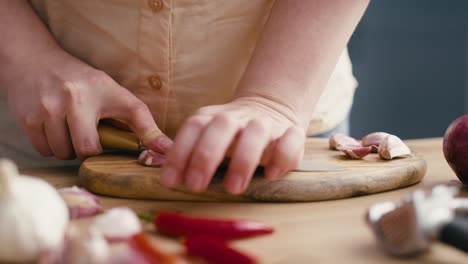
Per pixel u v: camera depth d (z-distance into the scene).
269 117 0.53
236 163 0.47
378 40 1.36
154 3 0.63
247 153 0.47
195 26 0.64
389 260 0.42
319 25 0.57
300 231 0.46
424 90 1.42
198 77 0.66
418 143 0.75
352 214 0.49
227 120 0.48
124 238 0.43
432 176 0.60
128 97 0.61
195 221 0.45
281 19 0.58
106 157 0.60
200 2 0.64
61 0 0.66
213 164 0.47
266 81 0.56
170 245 0.44
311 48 0.57
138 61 0.66
